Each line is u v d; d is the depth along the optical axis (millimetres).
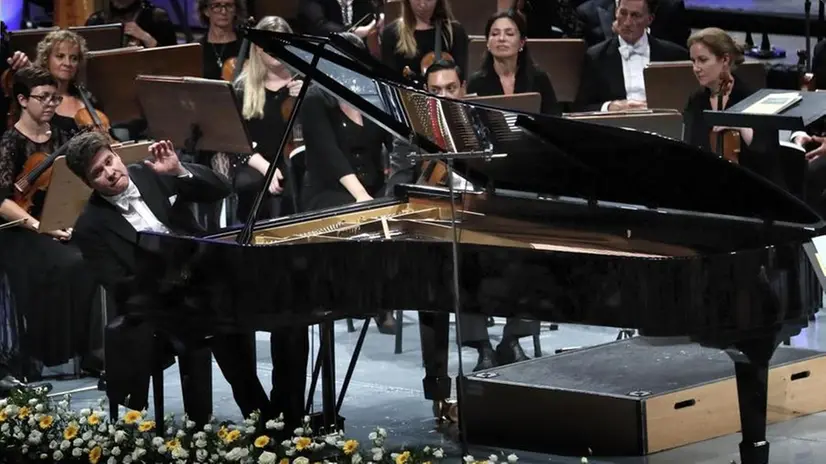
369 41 32062
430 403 22922
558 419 20125
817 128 26453
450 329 26859
